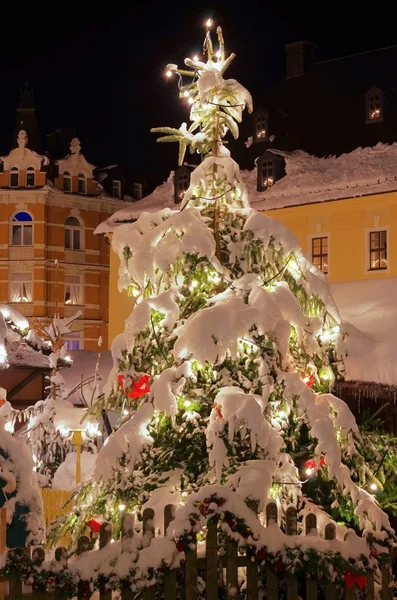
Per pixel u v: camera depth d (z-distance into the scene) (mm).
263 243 9117
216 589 7453
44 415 18844
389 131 30375
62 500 13188
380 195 28172
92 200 51125
